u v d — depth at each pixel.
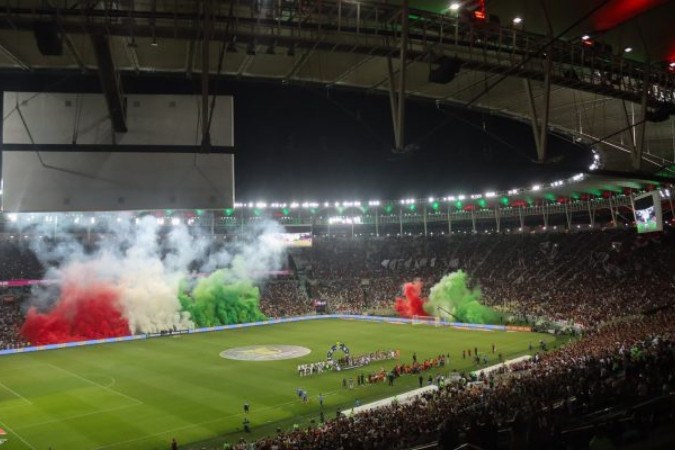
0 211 18.78
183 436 36.03
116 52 22.81
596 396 23.94
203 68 17.94
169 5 19.86
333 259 129.88
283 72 25.98
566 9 26.03
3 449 33.84
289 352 64.50
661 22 27.19
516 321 80.81
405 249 128.88
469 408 28.19
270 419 39.31
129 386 48.97
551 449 14.81
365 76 26.98
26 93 19.36
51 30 17.19
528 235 114.44
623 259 88.62
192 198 19.70
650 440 11.15
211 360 60.38
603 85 27.11
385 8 21.02
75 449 33.84
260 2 20.06
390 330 80.88
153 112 19.88
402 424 28.70
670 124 40.22
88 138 19.45
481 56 24.14
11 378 52.78
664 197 80.69
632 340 39.75
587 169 24.53
